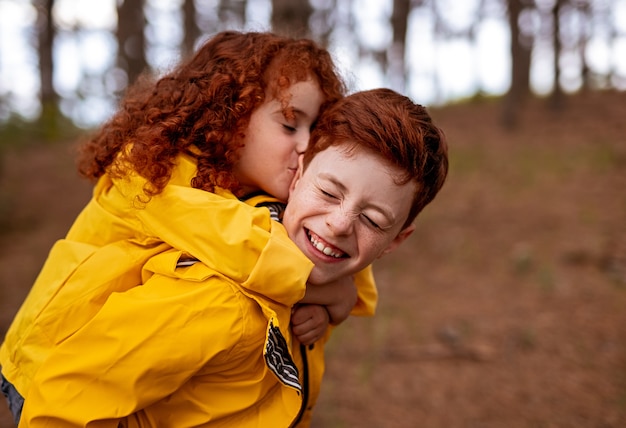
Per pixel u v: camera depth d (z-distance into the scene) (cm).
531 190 761
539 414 307
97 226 130
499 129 1190
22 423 112
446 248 578
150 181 119
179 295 110
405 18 1372
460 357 369
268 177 133
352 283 142
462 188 787
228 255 110
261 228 112
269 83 133
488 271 522
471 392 329
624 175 788
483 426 296
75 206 706
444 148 130
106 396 108
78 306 120
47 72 1364
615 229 605
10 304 434
